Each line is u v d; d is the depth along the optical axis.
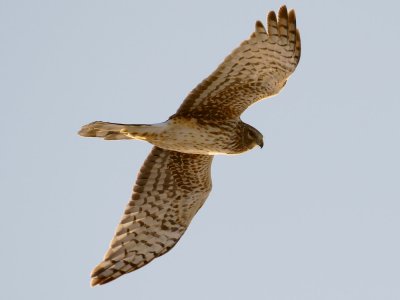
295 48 13.80
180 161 15.48
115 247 15.79
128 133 13.97
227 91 13.95
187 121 14.12
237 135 14.60
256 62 13.70
